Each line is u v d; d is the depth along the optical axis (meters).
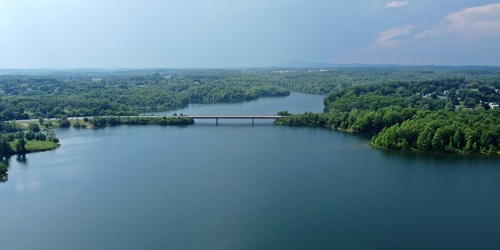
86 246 120.38
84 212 145.00
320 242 119.69
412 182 170.62
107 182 178.38
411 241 119.88
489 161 199.62
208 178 181.00
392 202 148.75
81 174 191.38
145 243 120.94
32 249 119.75
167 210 144.75
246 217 137.50
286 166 198.12
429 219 134.38
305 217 137.00
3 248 120.56
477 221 132.62
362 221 133.12
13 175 191.75
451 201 149.25
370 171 187.00
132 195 161.12
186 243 120.50
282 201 151.25
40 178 186.38
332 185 168.25
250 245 118.62
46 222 137.62
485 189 161.25
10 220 140.00
